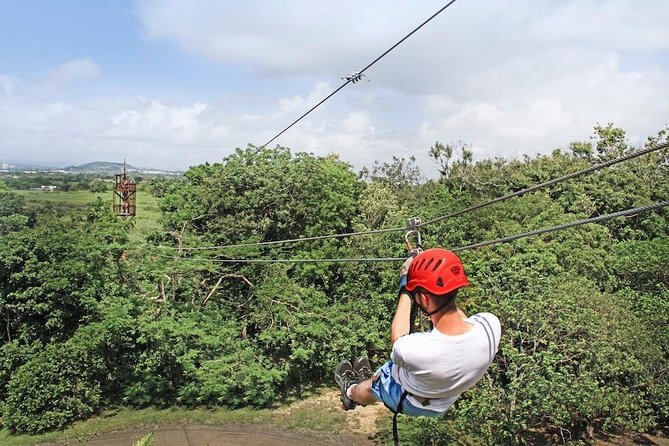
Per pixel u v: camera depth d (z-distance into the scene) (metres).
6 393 25.17
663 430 22.81
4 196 37.84
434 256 3.28
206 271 28.95
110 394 26.31
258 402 25.95
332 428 23.53
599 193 39.62
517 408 19.02
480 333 3.25
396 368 3.43
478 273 23.64
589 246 29.27
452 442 21.19
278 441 22.48
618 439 22.02
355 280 29.44
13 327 27.14
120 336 25.67
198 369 24.98
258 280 28.34
